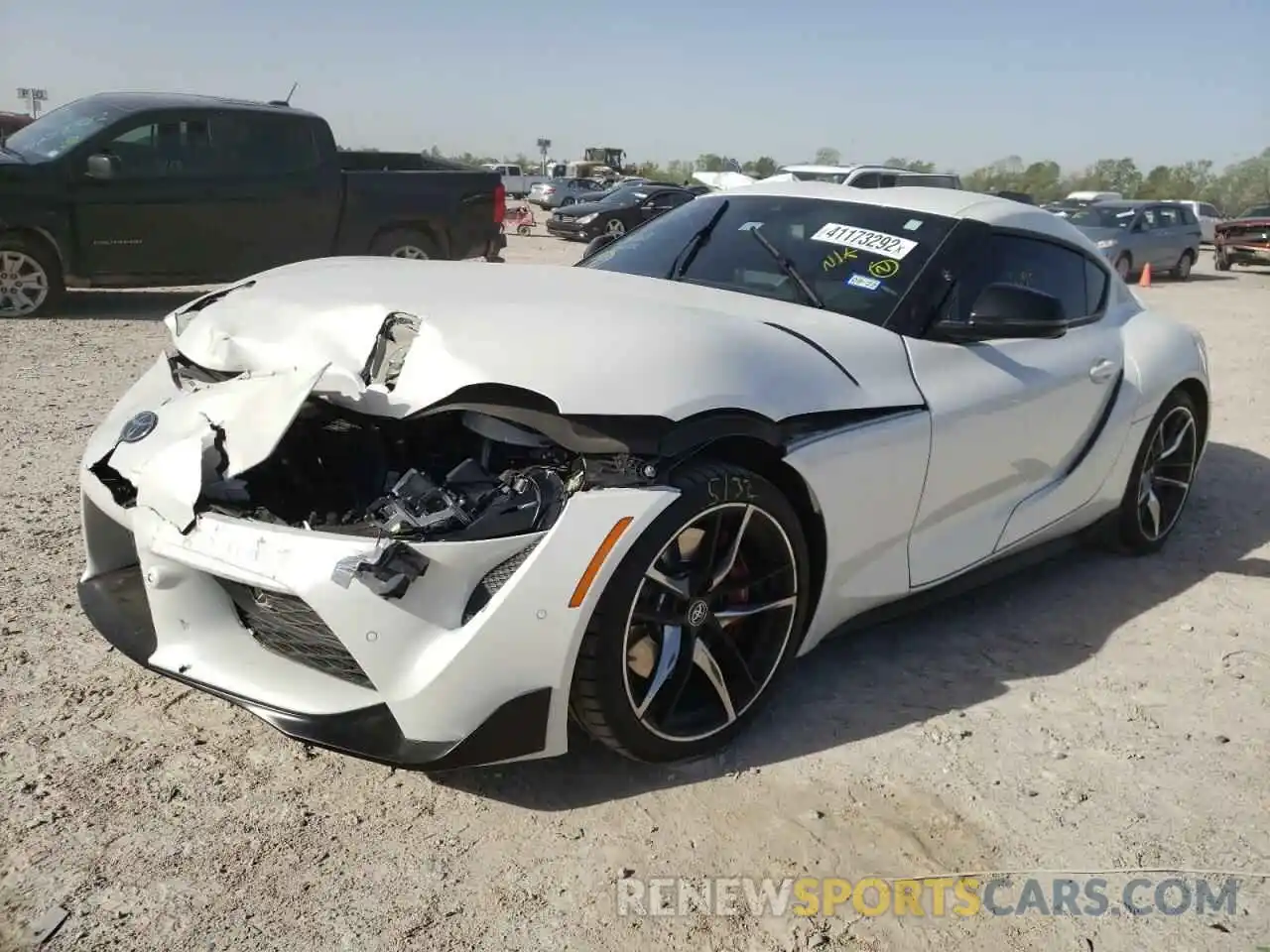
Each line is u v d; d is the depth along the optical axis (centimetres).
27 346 738
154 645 261
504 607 225
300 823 239
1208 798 274
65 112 920
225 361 276
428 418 258
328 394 249
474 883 225
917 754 285
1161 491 452
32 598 338
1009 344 355
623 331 255
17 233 852
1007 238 367
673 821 249
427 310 258
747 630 281
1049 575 424
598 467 236
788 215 375
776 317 305
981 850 248
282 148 941
